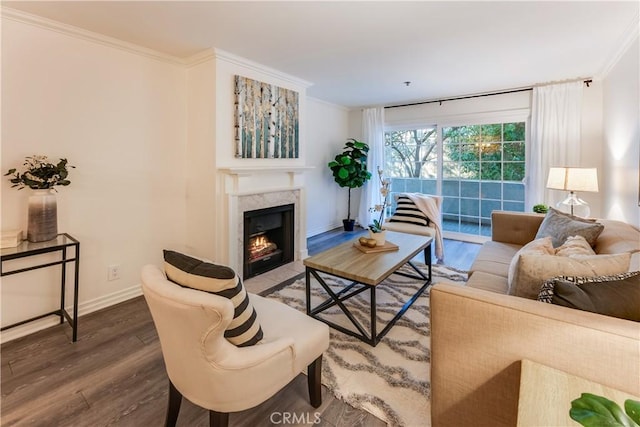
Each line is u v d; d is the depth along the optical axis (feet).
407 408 5.19
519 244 10.21
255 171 10.86
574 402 2.43
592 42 9.12
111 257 9.12
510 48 9.59
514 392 3.71
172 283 4.04
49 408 5.24
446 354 4.18
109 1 6.84
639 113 8.32
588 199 12.95
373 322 6.86
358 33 8.52
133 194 9.52
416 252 8.91
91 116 8.50
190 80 10.53
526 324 3.61
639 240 6.20
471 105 15.65
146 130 9.71
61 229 8.11
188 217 10.94
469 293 4.08
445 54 10.07
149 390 5.69
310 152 17.26
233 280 4.05
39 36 7.52
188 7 7.13
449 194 16.80
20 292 7.52
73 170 8.24
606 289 3.85
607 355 3.22
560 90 13.08
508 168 14.94
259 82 11.16
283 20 7.76
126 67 9.16
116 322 8.11
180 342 3.93
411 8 7.23
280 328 5.13
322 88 14.32
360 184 17.71
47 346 7.01
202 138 10.30
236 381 4.00
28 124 7.44
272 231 12.81
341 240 16.83
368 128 18.76
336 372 6.07
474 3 7.03
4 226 7.18
